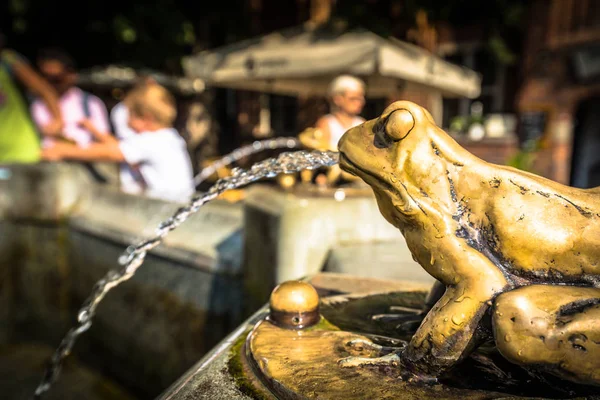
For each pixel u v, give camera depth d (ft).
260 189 5.49
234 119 31.09
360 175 2.43
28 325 8.50
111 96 26.27
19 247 8.33
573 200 2.18
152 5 22.43
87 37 24.52
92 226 7.69
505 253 2.18
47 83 10.36
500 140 25.29
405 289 3.78
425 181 2.29
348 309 3.32
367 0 26.63
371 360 2.40
